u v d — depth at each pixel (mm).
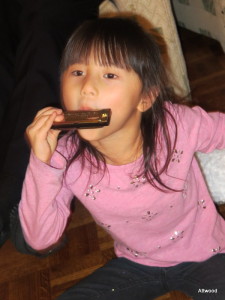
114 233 1102
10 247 1641
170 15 1451
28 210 984
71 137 1024
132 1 1412
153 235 1096
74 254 1562
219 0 1850
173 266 1120
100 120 793
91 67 858
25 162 1292
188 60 2283
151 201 1030
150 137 1002
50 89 1367
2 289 1527
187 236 1104
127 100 870
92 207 1058
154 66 923
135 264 1145
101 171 1006
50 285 1498
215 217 1125
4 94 1544
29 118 1329
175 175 1048
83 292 1114
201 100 2004
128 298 1115
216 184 1269
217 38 2082
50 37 1421
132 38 881
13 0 1608
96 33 875
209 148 1115
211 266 1102
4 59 1566
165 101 1026
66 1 1490
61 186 993
